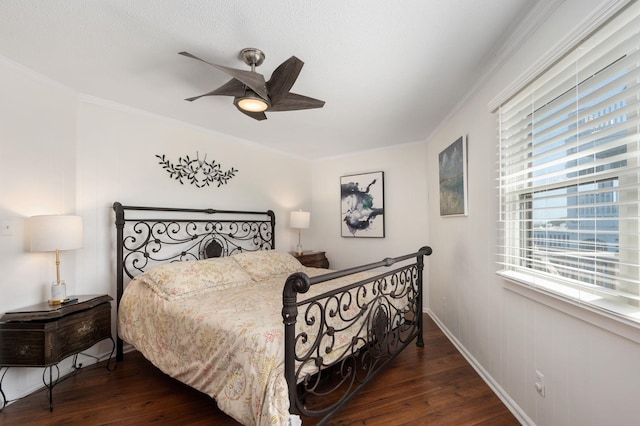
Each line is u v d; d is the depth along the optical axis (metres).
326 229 4.64
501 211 1.80
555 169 1.42
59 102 2.20
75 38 1.66
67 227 1.96
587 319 1.15
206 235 3.23
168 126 2.93
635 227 1.03
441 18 1.49
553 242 1.43
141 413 1.74
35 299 2.02
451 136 2.80
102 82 2.18
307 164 4.71
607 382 1.07
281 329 1.50
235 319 1.64
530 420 1.55
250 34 1.61
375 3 1.38
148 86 2.25
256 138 3.64
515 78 1.66
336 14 1.45
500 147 1.79
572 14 1.23
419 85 2.24
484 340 2.11
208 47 1.73
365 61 1.89
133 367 2.31
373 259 4.17
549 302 1.37
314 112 2.80
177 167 2.99
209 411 1.75
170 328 1.91
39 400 1.87
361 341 1.98
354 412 1.73
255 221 3.79
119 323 2.32
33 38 1.65
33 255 2.02
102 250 2.47
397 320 2.63
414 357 2.47
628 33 1.00
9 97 1.90
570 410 1.26
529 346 1.55
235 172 3.57
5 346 1.76
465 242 2.47
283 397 1.27
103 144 2.49
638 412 0.96
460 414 1.71
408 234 3.90
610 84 1.04
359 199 4.27
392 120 3.03
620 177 1.09
